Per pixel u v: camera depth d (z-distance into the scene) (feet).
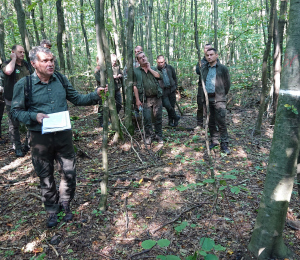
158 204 9.20
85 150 14.65
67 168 8.33
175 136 16.40
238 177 10.78
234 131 16.70
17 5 13.11
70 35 35.47
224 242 7.16
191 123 19.34
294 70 5.07
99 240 7.65
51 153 8.04
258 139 15.08
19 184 11.23
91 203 9.49
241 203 8.86
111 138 15.79
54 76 7.87
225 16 24.52
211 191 9.67
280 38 16.72
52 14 31.94
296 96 5.13
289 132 5.39
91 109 24.27
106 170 8.82
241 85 22.68
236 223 7.86
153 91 14.25
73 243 7.58
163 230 7.86
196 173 11.28
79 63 31.53
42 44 13.80
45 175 8.07
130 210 8.95
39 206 9.49
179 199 9.39
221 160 12.58
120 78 17.95
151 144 15.11
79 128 18.17
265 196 6.03
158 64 17.29
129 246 7.35
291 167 5.57
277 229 6.02
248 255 6.50
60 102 7.86
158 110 14.67
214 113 13.65
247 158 12.63
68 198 8.66
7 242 7.75
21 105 7.50
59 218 8.57
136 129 17.31
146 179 10.93
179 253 6.92
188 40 31.42
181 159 12.91
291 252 6.51
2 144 16.31
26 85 7.49
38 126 7.60
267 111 19.58
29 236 7.98
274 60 16.14
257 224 6.34
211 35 24.40
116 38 19.69
